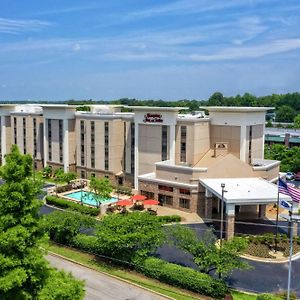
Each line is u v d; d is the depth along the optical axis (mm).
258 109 69875
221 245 38812
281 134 142375
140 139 76062
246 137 70562
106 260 43625
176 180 65812
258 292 37688
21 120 98875
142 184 69500
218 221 59312
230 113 70750
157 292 36719
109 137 81000
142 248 41000
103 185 67188
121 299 35469
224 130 72125
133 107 75125
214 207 64250
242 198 51531
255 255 46719
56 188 78250
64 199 72375
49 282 23094
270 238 51031
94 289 37250
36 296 22281
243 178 65188
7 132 104375
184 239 38469
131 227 40750
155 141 74000
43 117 92188
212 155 71312
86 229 52688
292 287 39031
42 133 95250
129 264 41219
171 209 65875
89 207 64312
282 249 48375
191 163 70500
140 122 75438
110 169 81875
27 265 22312
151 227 40938
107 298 35594
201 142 71438
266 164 72438
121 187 78500
